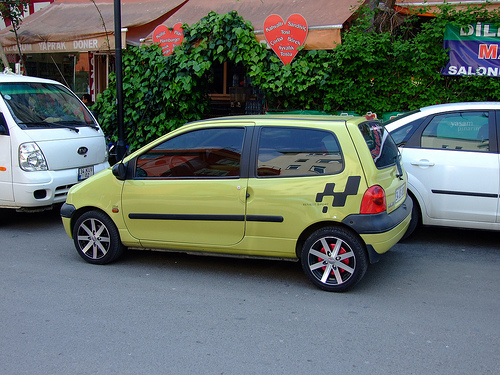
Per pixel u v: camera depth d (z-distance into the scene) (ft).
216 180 16.43
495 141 19.51
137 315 14.38
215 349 12.42
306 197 15.47
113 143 35.40
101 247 18.40
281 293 15.96
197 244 16.96
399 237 16.20
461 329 13.50
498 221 19.34
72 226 18.95
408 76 29.07
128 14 40.19
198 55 31.83
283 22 29.71
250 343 12.71
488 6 27.99
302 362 11.79
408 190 20.36
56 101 26.07
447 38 28.30
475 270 18.11
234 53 31.32
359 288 16.38
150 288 16.39
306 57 30.09
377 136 16.74
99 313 14.51
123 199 17.62
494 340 12.89
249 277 17.39
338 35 29.04
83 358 12.03
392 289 16.29
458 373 11.32
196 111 34.19
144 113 34.37
